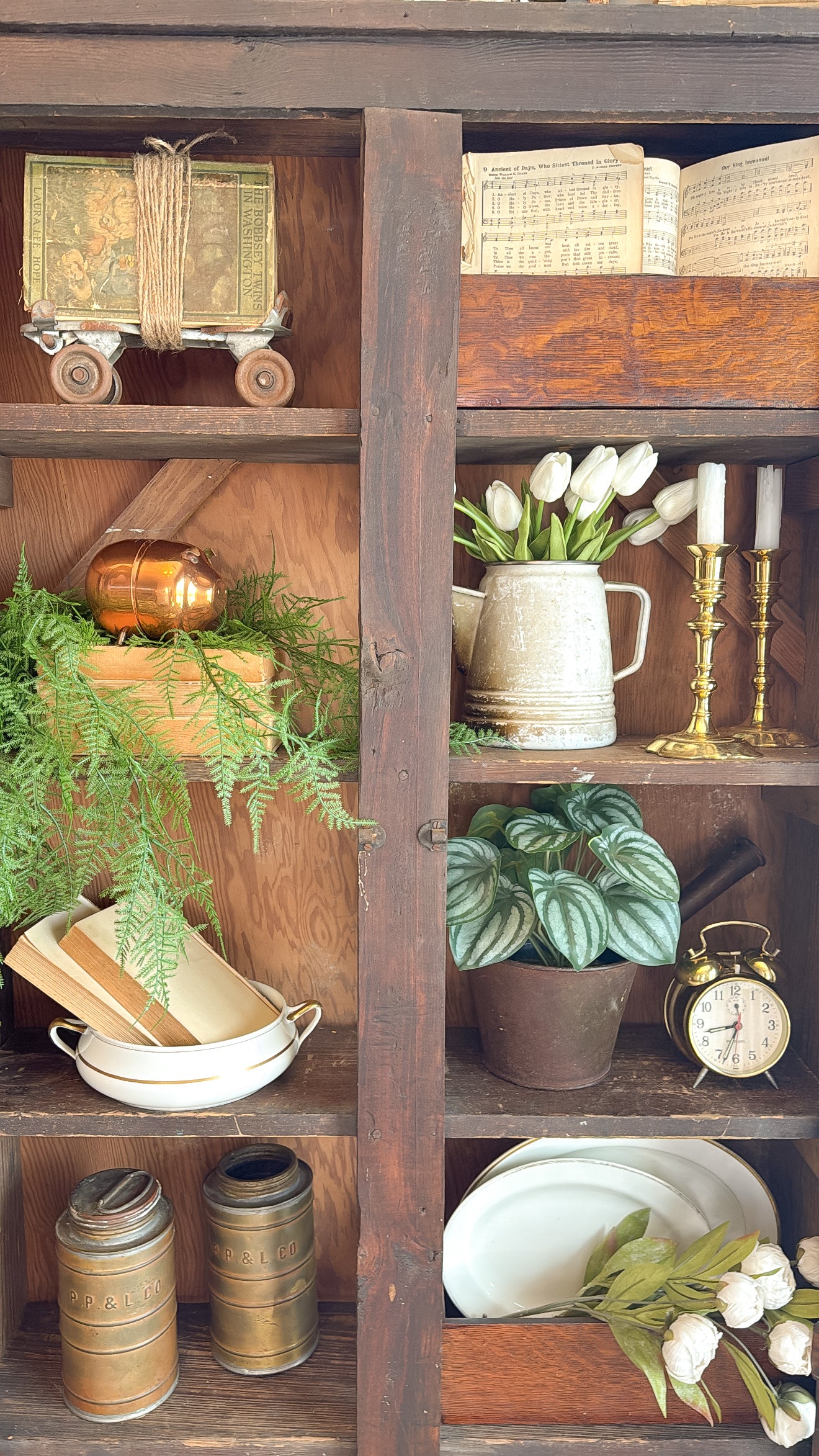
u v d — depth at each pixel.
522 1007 1.02
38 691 0.95
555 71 0.88
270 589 1.10
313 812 1.19
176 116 0.89
